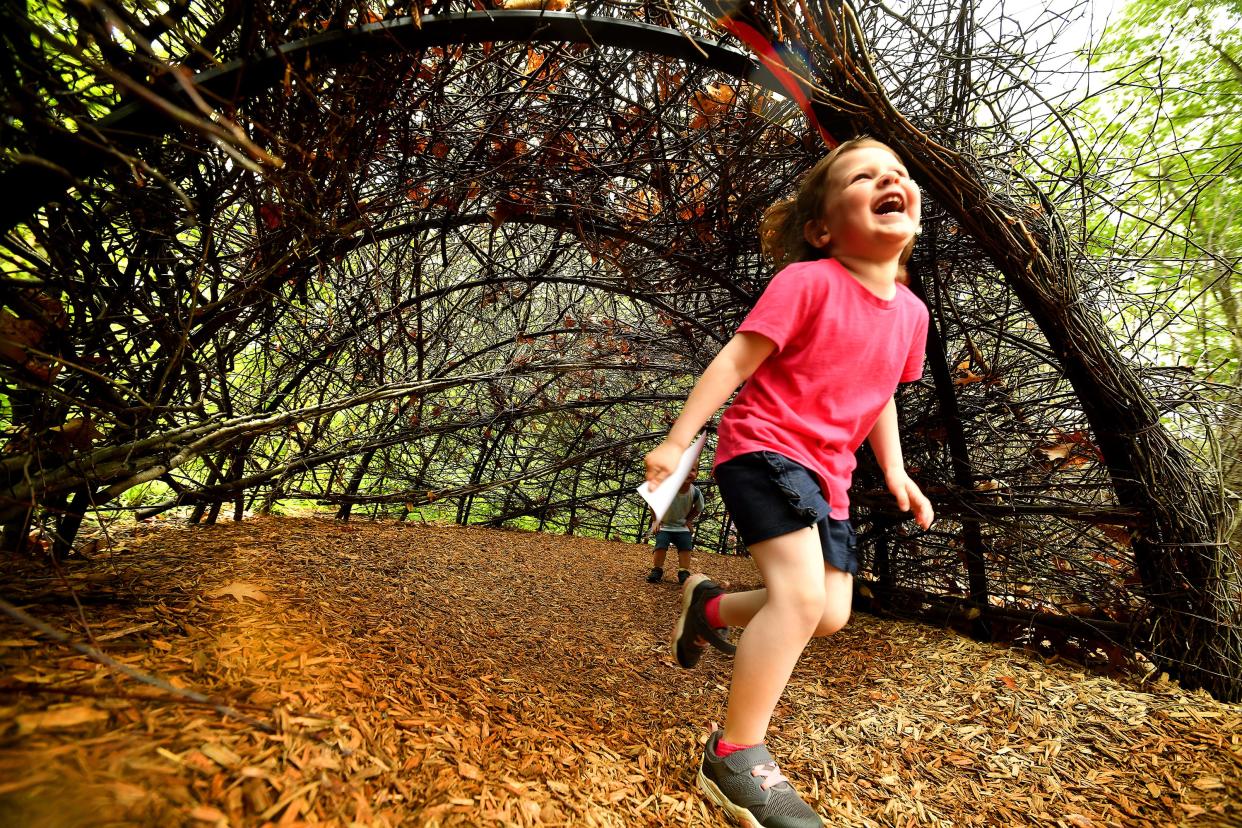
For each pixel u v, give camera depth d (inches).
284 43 56.7
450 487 212.8
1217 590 85.7
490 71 94.7
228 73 52.1
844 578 55.9
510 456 218.7
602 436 232.4
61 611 49.0
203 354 98.7
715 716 76.2
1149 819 56.6
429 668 65.2
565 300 197.8
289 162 66.7
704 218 111.7
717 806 52.0
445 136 96.3
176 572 81.7
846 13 65.0
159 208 63.4
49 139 44.0
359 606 86.0
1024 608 109.6
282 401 141.8
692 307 159.3
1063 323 83.3
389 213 108.9
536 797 44.1
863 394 54.1
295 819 31.6
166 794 29.6
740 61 72.6
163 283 73.8
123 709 35.2
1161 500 86.6
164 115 48.4
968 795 60.4
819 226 58.0
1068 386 110.8
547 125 100.4
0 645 38.7
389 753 41.8
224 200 68.1
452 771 43.2
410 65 69.9
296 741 37.8
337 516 185.8
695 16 74.4
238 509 145.5
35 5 44.0
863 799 58.7
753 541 51.1
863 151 55.3
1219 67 139.0
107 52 42.3
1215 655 85.0
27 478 60.4
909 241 55.1
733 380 52.0
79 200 55.7
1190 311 116.9
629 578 164.6
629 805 49.0
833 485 53.0
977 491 108.4
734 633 115.6
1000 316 108.0
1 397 63.6
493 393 183.8
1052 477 108.7
